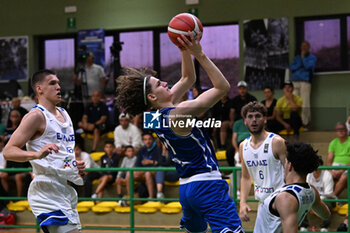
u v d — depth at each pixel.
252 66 12.66
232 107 9.66
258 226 3.88
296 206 3.63
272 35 12.55
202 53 3.53
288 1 12.54
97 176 9.44
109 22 13.75
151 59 13.65
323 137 10.41
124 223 8.84
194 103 3.62
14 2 14.27
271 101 10.09
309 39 12.55
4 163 9.35
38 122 4.31
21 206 9.08
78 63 12.12
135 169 7.39
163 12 13.43
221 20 12.96
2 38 14.31
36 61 14.28
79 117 11.18
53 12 14.05
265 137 5.30
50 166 4.34
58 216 4.34
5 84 12.73
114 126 11.15
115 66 11.78
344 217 7.95
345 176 8.10
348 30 12.30
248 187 5.56
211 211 3.71
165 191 9.09
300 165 3.72
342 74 12.23
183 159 3.76
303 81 11.80
